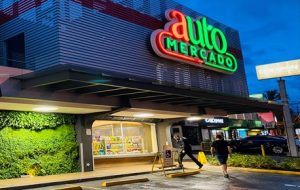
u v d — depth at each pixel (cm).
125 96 1705
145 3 2047
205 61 2286
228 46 2714
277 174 1652
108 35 1770
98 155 1944
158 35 1977
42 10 1616
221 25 2689
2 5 1827
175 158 2269
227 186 1288
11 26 1748
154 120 2331
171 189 1231
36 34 1620
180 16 2139
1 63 1742
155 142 2323
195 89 1736
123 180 1394
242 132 5428
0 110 1489
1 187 1222
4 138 1506
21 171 1548
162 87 1557
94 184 1373
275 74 2342
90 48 1659
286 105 2289
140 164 2188
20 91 1305
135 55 1902
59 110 1625
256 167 1839
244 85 2828
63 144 1723
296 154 2231
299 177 1538
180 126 4022
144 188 1258
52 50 1543
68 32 1577
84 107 1573
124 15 1892
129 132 2202
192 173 1661
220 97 1933
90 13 1703
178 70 2170
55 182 1366
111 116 1972
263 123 5528
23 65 1661
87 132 1814
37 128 1623
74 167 1752
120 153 2095
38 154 1623
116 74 1341
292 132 2259
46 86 1385
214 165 2033
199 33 2242
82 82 1314
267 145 2994
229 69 2517
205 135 4531
